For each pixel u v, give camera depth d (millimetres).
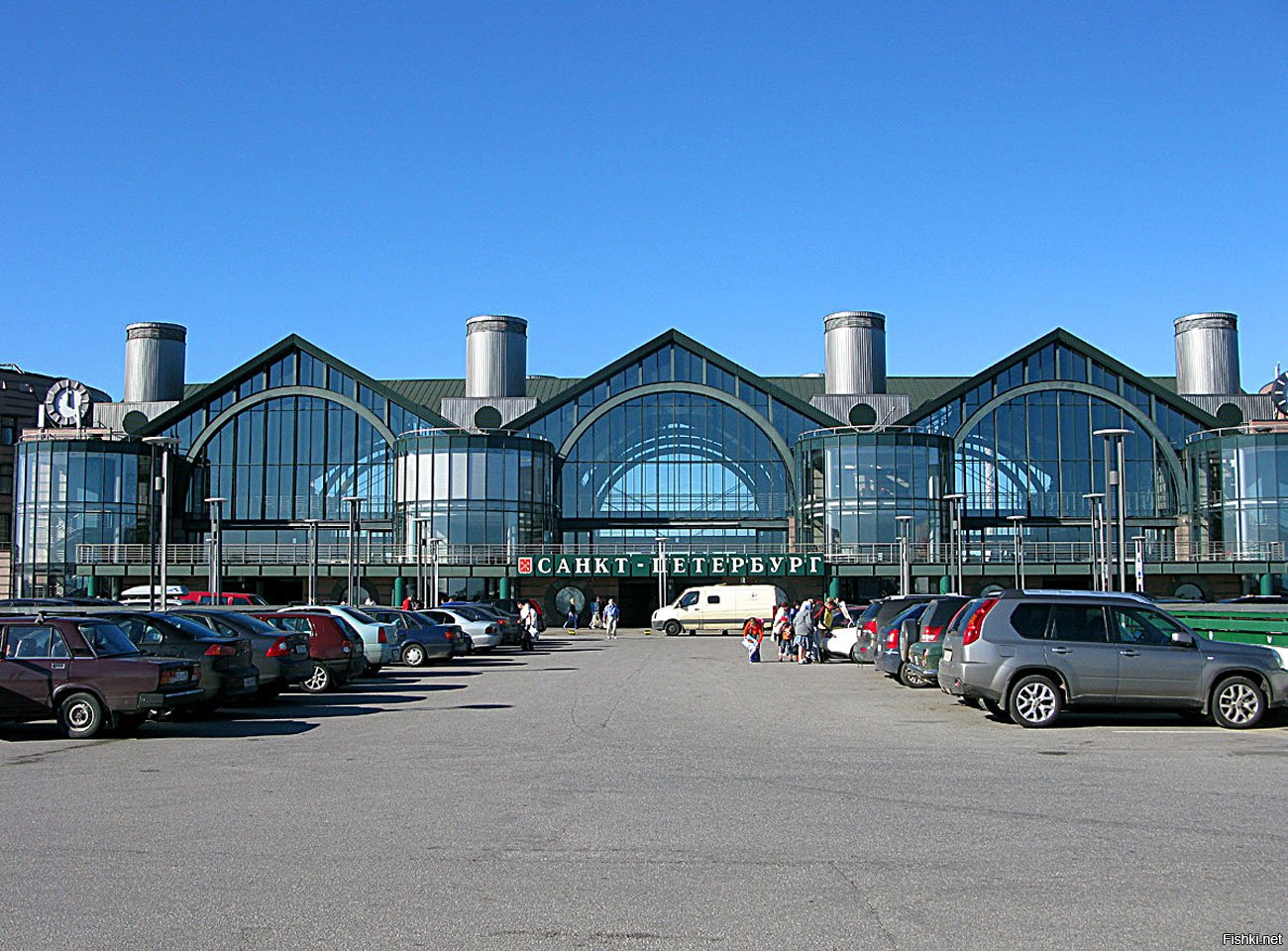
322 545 71938
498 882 8875
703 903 8273
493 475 70062
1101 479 73562
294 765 14828
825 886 8727
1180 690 18281
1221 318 77188
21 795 12656
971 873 9078
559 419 74875
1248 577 68562
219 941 7465
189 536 74750
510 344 77500
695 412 75000
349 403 75250
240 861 9555
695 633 62000
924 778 13562
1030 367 74375
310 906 8227
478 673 33156
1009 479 73562
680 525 74188
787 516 74188
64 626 17938
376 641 30484
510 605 67812
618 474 74688
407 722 19891
